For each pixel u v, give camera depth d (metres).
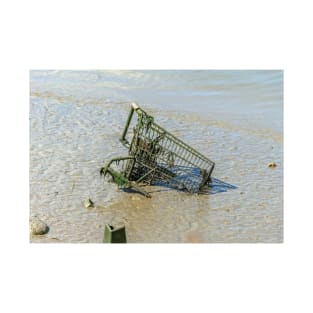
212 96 33.09
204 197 19.83
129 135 24.75
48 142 23.11
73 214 17.80
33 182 19.61
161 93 32.75
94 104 28.95
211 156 23.62
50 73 34.66
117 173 19.36
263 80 37.00
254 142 25.88
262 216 18.66
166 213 18.42
